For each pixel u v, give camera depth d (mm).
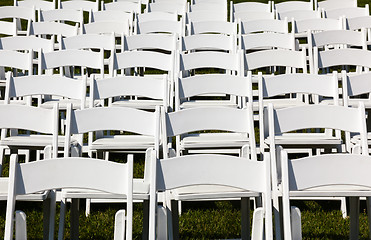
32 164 3281
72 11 10398
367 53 6805
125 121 4445
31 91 5633
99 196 4219
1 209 5488
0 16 10680
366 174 3412
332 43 7832
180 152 5664
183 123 4469
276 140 5406
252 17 10359
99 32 9156
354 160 3410
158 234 3543
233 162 3363
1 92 8102
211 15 10367
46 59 6789
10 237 3195
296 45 7926
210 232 4984
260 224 3441
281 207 4254
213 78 5734
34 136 5676
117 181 3297
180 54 6840
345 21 9164
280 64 6848
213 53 6867
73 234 4625
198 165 3354
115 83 5602
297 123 4426
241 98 6617
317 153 6246
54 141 4477
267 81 5594
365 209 5453
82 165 3312
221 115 4539
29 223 5148
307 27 9062
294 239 3420
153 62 6836
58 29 9102
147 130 4438
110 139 5594
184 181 3338
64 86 5633
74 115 4410
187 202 5723
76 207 4590
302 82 5645
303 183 3385
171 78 6746
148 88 5629
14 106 4531
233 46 7773
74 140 5477
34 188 3281
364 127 4398
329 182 3406
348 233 4961
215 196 4129
